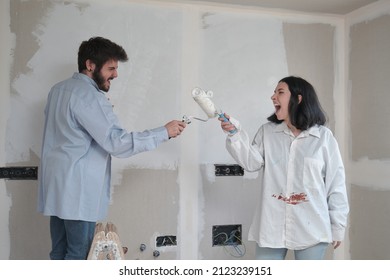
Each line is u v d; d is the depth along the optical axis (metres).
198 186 2.80
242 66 2.89
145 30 2.71
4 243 2.51
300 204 2.05
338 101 3.06
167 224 2.75
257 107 2.91
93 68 2.03
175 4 2.76
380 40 2.72
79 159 1.90
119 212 2.66
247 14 2.90
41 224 2.55
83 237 1.93
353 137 2.99
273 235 2.09
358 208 2.94
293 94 2.09
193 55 2.79
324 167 2.09
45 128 2.07
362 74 2.89
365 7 2.85
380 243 2.72
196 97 2.15
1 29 2.49
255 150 2.20
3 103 2.50
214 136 2.83
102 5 2.64
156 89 2.73
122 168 2.68
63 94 1.95
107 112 1.92
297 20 3.00
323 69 3.04
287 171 2.10
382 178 2.71
